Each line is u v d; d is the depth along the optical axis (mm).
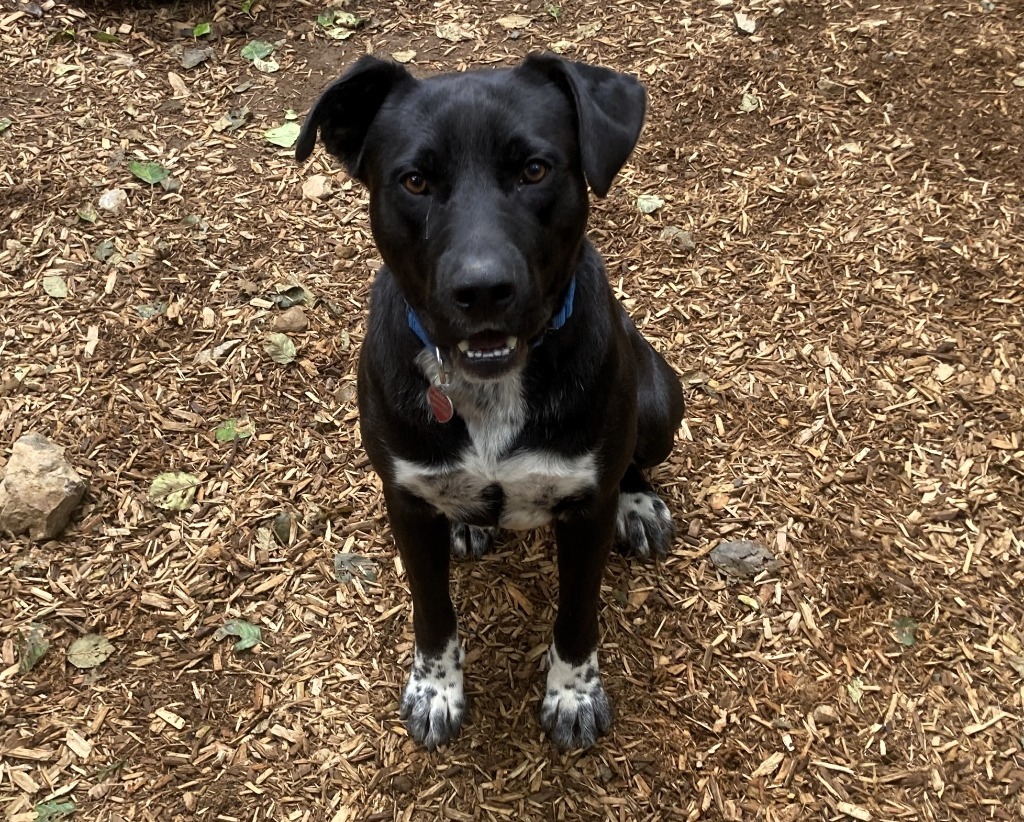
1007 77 1617
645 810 884
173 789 884
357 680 966
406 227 725
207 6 1823
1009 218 1402
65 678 953
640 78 1652
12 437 1143
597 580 879
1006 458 1132
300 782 895
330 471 1132
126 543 1059
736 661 980
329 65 1712
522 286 677
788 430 1174
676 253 1387
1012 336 1257
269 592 1028
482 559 1074
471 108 697
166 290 1316
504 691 969
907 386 1211
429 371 770
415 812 882
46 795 876
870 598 1018
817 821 871
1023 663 961
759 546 1061
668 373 1030
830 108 1585
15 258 1336
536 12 1823
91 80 1641
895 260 1359
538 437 781
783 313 1305
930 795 882
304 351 1255
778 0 1796
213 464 1133
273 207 1439
